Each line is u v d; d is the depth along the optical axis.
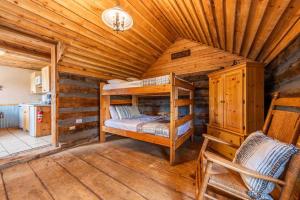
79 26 2.44
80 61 3.15
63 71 3.07
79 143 3.34
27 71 5.29
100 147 3.14
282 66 2.05
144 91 2.78
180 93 3.85
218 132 2.84
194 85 3.82
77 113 3.33
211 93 3.10
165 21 3.14
